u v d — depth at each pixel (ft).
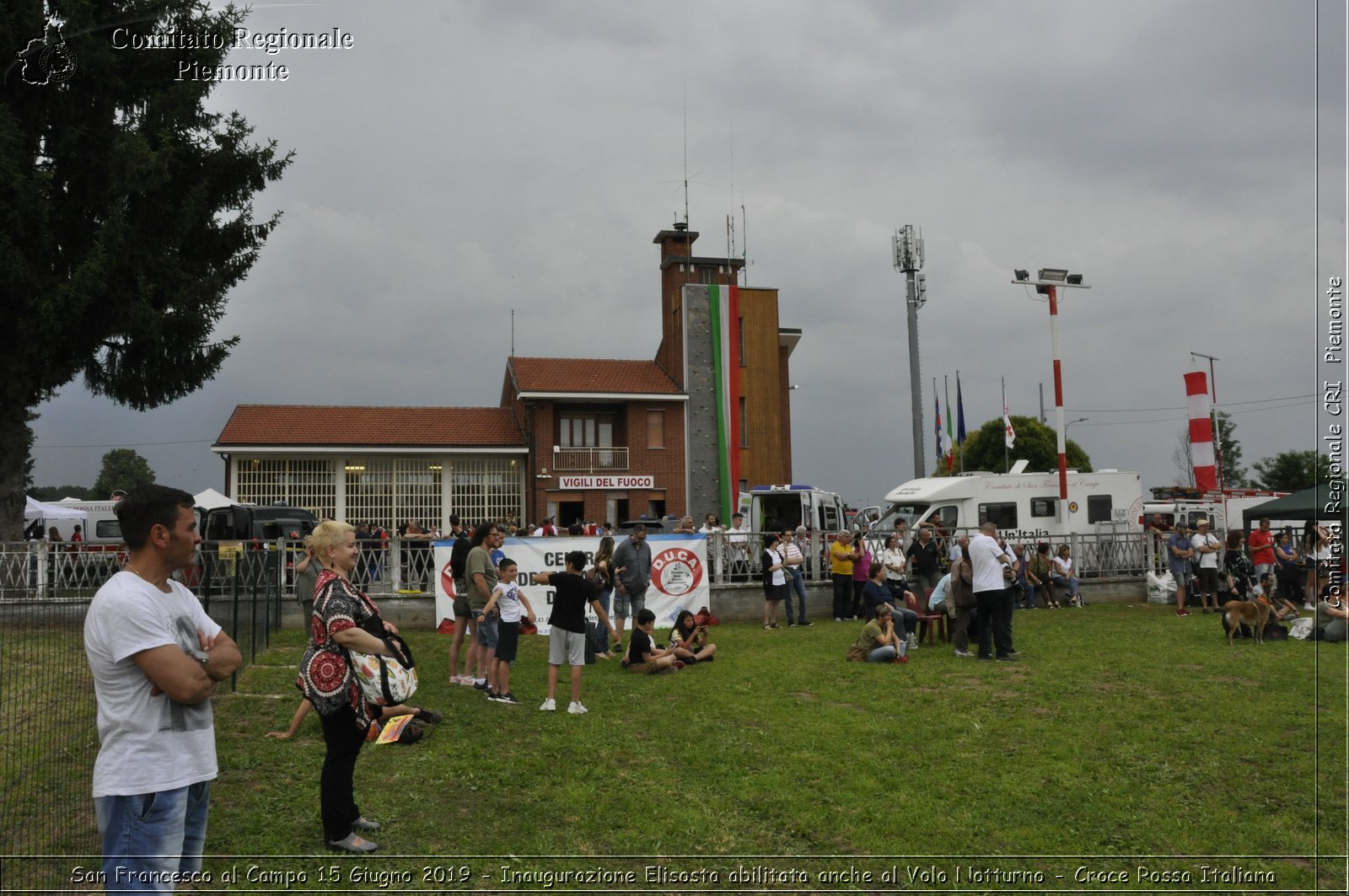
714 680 40.78
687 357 134.72
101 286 57.16
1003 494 85.56
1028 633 56.39
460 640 39.58
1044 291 84.84
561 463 127.24
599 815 22.49
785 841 21.17
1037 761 27.58
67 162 61.05
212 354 66.08
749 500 100.17
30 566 47.75
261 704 33.68
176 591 13.34
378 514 123.03
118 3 62.69
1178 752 28.66
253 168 68.13
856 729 31.17
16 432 61.72
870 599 50.06
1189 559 69.21
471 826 21.58
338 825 19.72
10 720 16.88
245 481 119.24
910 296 132.57
